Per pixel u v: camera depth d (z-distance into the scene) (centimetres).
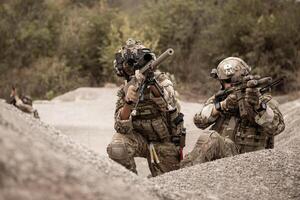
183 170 948
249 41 3488
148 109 1139
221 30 3641
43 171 493
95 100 3200
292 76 3350
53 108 2967
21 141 525
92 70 4053
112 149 1127
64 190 486
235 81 1159
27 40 4088
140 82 1081
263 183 909
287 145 1206
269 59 3469
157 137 1165
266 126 1121
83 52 4088
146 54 1075
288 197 884
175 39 3916
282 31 3456
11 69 4009
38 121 735
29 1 4191
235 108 1153
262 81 1095
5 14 4122
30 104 1727
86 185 511
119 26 4116
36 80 3916
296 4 3581
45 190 474
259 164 959
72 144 702
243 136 1156
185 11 3994
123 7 5291
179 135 1179
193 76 3731
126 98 1091
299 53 3441
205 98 3469
